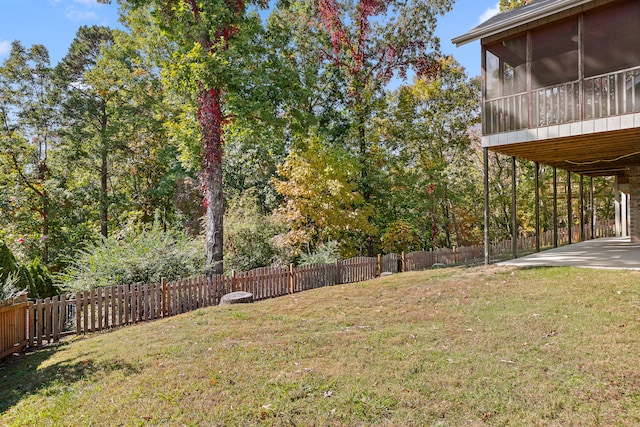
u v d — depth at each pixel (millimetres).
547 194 25938
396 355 4906
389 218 21891
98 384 4453
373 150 21047
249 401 3832
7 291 6945
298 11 19609
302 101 14273
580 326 5586
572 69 9648
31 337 6934
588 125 8695
